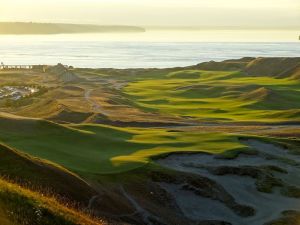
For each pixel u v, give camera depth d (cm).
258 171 5244
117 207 3828
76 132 5941
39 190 3269
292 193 4991
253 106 11350
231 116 10219
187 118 9875
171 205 4434
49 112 10688
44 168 3684
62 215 2288
